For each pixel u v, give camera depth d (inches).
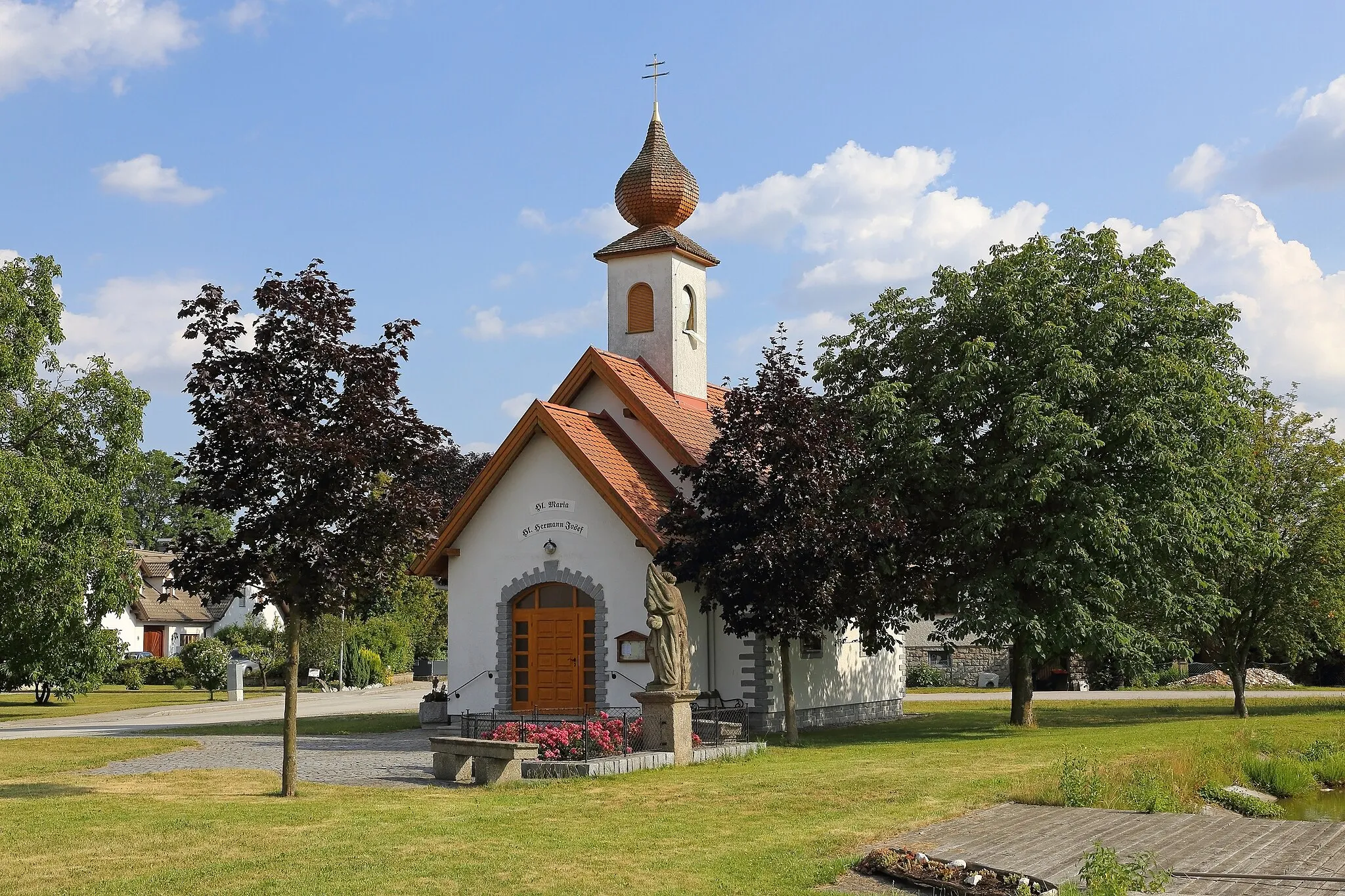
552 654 1234.0
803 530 1013.2
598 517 1213.1
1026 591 1189.1
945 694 2112.5
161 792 721.0
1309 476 1467.8
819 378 1268.5
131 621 3400.6
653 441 1299.2
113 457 1581.0
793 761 879.7
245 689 2464.3
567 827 583.2
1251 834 583.5
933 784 724.0
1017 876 481.7
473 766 804.0
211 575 674.8
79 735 1236.5
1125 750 923.4
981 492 1151.0
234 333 682.2
